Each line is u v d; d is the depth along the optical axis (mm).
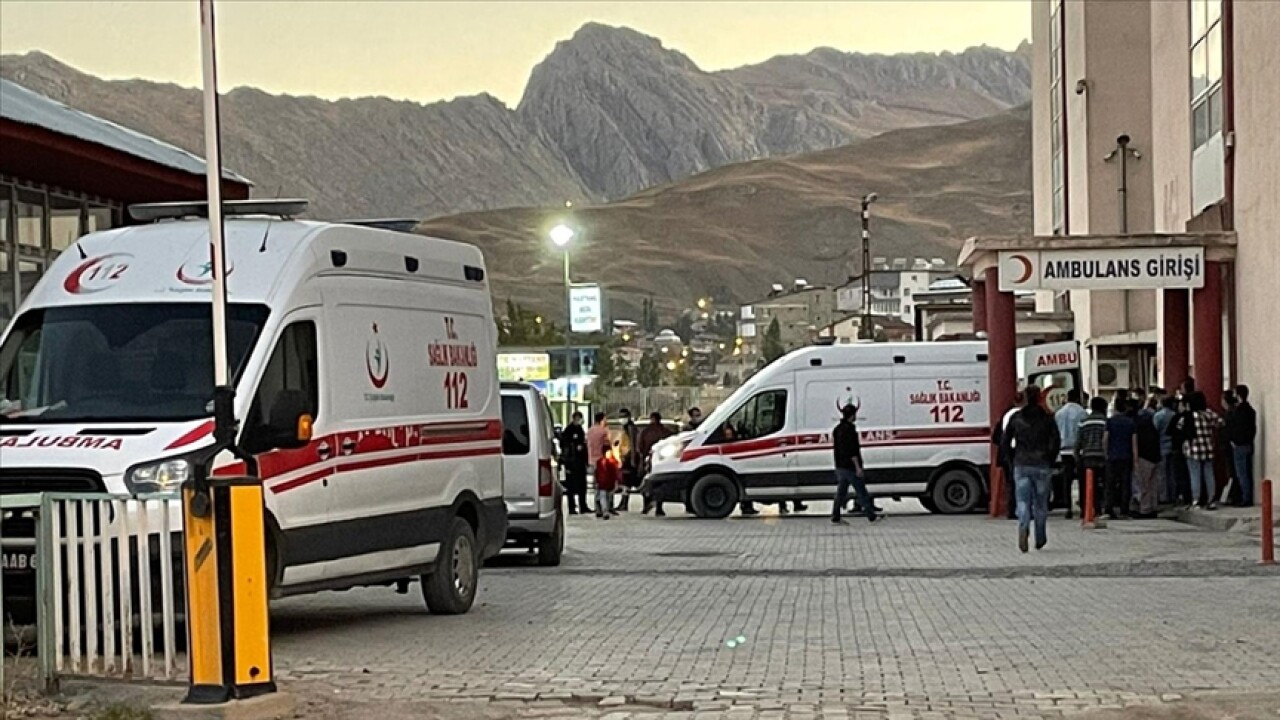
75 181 24516
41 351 13031
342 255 13859
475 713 9945
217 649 9523
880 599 16375
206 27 10250
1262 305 28688
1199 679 11016
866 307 64938
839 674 11391
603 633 13789
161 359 12781
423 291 15031
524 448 21156
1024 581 18109
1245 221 29625
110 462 11641
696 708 10094
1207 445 27531
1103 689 10641
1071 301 53750
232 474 11930
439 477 14914
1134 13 49375
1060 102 55719
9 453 11781
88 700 9945
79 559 10289
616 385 105125
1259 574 18516
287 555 12594
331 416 13289
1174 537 24078
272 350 12773
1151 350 46906
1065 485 29438
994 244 29531
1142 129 49312
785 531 27609
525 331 92500
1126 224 49219
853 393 31766
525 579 19219
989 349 29812
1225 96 30844
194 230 13711
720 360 158375
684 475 31922
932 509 31719
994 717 9703
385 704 10195
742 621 14594
